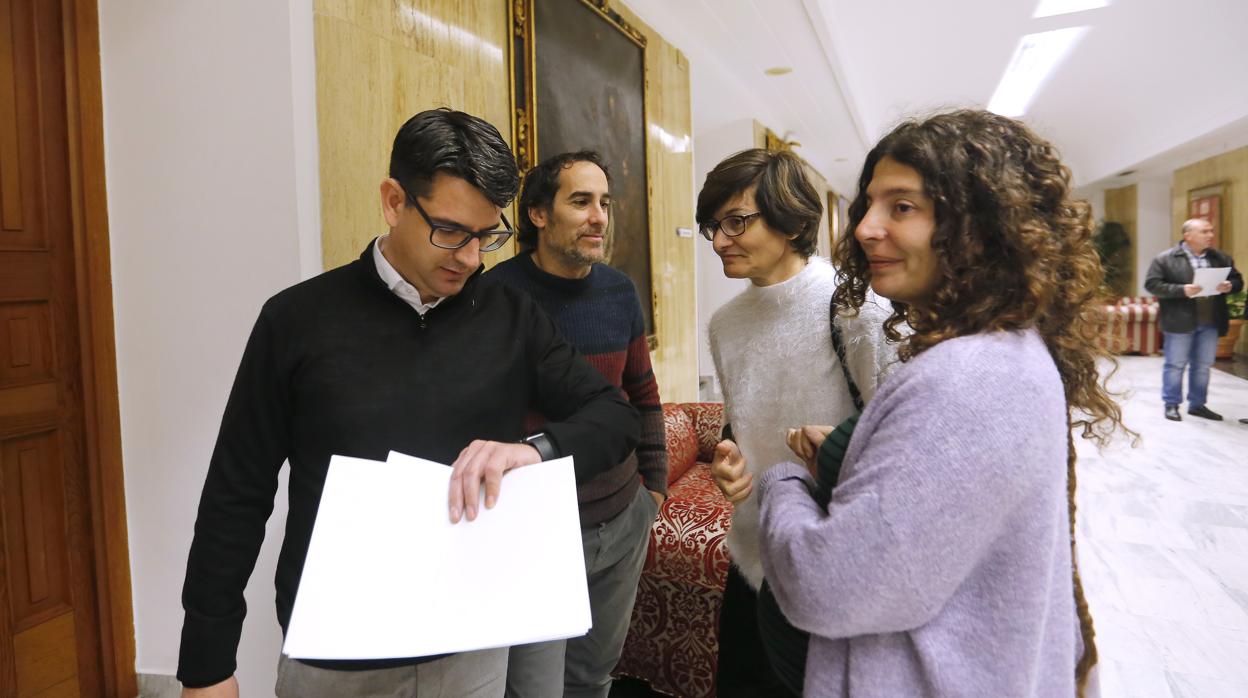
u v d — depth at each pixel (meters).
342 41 1.91
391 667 0.92
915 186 0.74
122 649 1.95
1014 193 0.68
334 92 1.88
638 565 1.59
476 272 1.07
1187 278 5.67
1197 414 5.80
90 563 1.88
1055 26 6.15
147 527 1.96
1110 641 2.33
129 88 1.87
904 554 0.61
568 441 0.96
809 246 1.33
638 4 4.21
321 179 1.85
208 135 1.82
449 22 2.38
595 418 1.03
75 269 1.83
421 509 0.79
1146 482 4.07
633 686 2.30
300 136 1.79
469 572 0.74
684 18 4.79
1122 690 2.06
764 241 1.30
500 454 0.86
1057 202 0.73
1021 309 0.69
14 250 1.71
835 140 9.33
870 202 0.87
